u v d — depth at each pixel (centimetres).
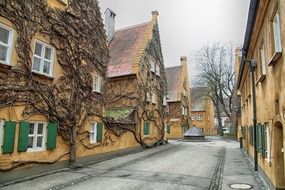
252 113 1417
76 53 1412
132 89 2322
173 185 971
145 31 2772
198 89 5628
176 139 4078
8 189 873
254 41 1211
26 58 1072
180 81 4466
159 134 2900
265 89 1006
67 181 1012
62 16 1315
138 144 2281
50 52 1245
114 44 2812
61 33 1299
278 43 786
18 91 1032
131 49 2625
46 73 1218
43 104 1162
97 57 1648
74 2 1422
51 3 1248
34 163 1100
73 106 1360
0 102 959
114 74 2398
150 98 2645
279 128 834
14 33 1030
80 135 1429
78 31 1441
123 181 1027
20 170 1029
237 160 1675
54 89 1238
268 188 937
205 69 4603
